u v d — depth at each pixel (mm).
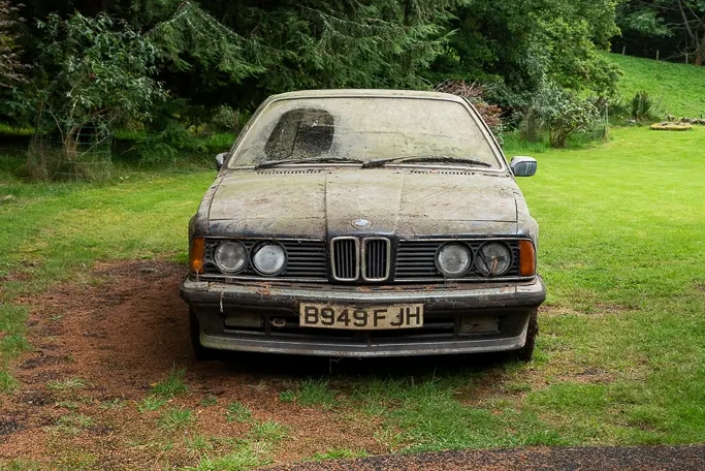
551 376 4473
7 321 5324
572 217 10008
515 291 4141
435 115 5500
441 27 20188
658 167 18641
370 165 4977
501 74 30828
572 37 33969
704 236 8680
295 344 4168
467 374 4516
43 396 4078
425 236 4152
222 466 3271
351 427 3734
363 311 4000
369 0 17500
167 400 4047
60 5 15391
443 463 3320
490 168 5062
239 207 4402
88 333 5227
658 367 4543
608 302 6074
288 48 16484
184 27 14531
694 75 52469
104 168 13117
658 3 59938
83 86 12805
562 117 25375
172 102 15852
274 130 5391
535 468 3277
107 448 3471
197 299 4152
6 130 18969
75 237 8422
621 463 3322
